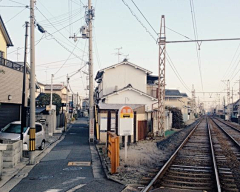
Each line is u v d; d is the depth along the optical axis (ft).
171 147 63.46
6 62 68.39
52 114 92.12
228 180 31.40
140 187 27.30
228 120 264.52
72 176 32.48
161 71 93.97
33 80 40.42
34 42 40.32
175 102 243.19
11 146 36.99
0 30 69.62
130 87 102.32
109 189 26.81
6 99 66.03
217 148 63.05
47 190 26.50
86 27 71.26
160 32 90.94
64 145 64.03
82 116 301.02
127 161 42.04
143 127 79.71
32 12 39.86
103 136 66.80
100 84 131.75
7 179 30.68
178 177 32.60
